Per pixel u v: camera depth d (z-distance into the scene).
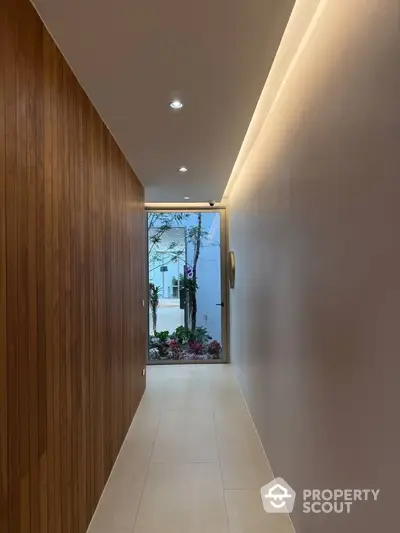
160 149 3.40
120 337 3.33
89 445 2.34
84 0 1.54
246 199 4.16
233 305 5.63
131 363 3.88
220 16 1.66
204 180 4.54
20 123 1.46
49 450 1.71
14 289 1.39
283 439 2.48
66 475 1.93
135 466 3.00
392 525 1.11
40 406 1.61
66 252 1.97
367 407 1.26
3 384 1.30
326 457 1.66
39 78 1.65
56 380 1.80
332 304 1.57
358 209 1.32
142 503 2.51
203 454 3.18
